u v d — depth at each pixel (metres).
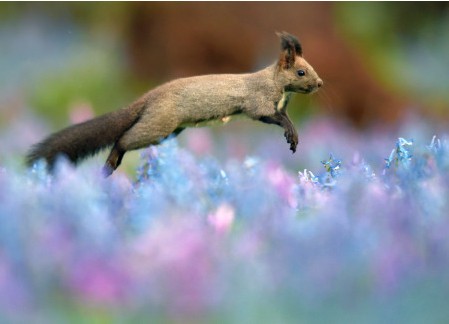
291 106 8.31
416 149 5.47
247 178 5.48
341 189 5.36
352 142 6.74
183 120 5.78
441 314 3.42
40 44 11.58
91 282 3.42
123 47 9.77
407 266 3.80
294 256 3.90
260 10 9.36
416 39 11.12
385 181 5.43
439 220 4.67
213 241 4.24
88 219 4.38
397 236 4.32
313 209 5.37
